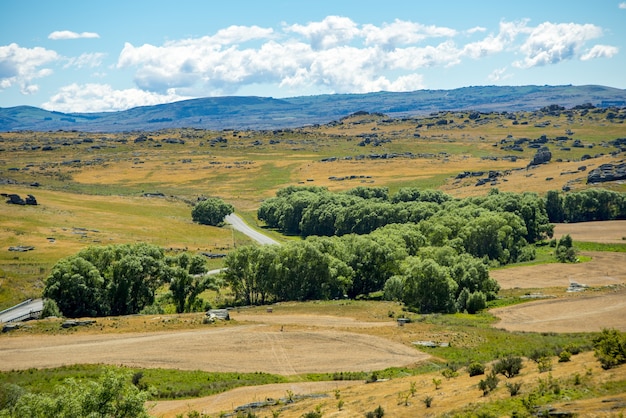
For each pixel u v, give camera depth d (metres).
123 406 42.97
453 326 91.06
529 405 37.22
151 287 122.19
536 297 113.81
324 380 68.75
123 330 91.06
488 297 116.94
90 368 73.56
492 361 61.72
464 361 71.38
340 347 81.38
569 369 44.94
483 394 43.50
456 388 47.94
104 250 120.00
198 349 81.50
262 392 64.31
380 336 86.31
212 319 96.12
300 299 126.94
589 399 36.91
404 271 124.81
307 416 46.66
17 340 85.88
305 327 92.00
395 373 68.38
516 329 91.50
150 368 73.75
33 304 117.38
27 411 42.38
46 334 88.88
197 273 125.62
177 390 65.62
